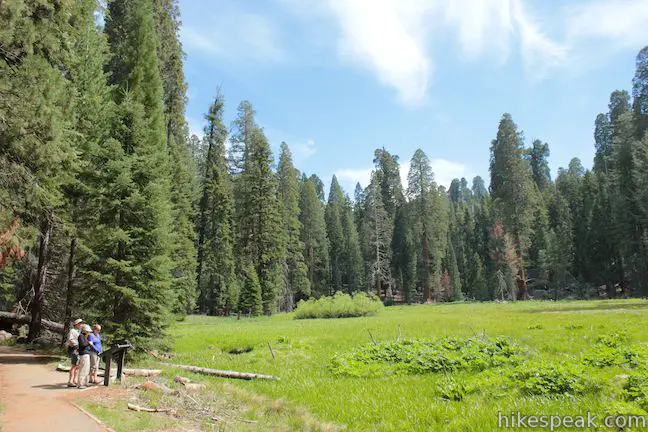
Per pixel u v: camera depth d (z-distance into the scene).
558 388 9.47
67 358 17.98
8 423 8.66
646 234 58.22
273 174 60.62
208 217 58.03
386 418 9.51
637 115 62.47
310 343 22.44
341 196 104.25
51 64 17.16
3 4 11.93
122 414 9.52
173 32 41.00
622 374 9.91
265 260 56.53
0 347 21.89
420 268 78.31
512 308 42.31
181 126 43.12
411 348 16.62
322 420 9.89
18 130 13.46
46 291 25.81
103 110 22.97
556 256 71.38
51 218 19.05
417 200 75.44
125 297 18.33
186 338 25.78
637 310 30.38
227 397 12.14
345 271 90.19
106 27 33.38
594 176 81.12
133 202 18.86
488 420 7.95
